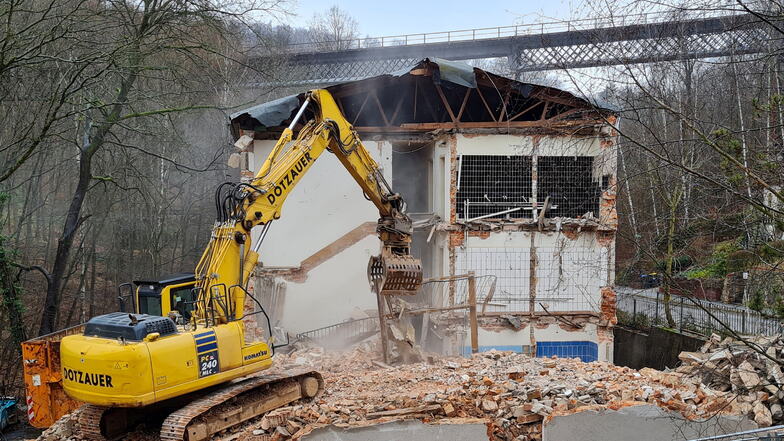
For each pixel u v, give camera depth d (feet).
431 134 66.54
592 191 60.03
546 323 61.41
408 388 37.60
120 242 90.38
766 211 23.81
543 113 58.29
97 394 29.14
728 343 42.45
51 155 79.30
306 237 67.36
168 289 43.65
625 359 75.82
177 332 31.27
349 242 67.56
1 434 55.98
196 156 94.22
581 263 57.36
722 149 24.91
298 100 60.59
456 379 38.32
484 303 58.54
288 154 36.78
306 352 52.03
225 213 34.45
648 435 32.96
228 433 32.55
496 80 58.03
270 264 67.00
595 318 61.21
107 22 60.75
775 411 34.76
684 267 37.11
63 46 62.28
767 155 25.05
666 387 37.24
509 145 61.46
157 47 61.05
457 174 61.62
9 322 70.74
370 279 43.47
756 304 34.42
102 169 74.59
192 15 63.41
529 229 61.26
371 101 69.41
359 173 39.88
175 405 33.04
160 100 65.77
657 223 28.32
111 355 28.84
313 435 31.24
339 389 38.75
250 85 94.68
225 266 33.42
